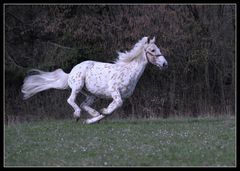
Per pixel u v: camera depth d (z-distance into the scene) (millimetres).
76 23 31125
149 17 30797
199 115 29453
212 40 32625
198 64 32281
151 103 32438
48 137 17922
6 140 17469
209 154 14859
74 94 22391
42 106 31781
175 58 32344
